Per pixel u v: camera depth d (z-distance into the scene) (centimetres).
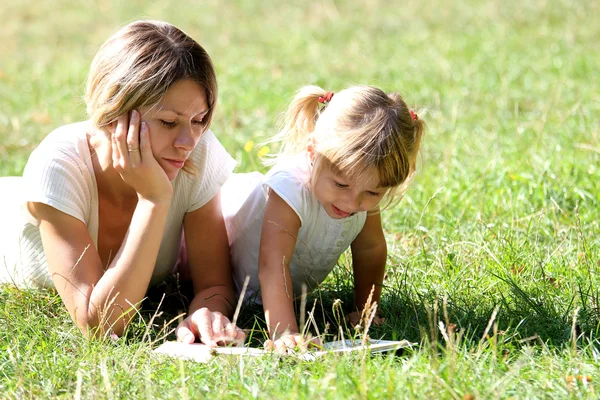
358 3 2681
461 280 729
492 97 1517
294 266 714
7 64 2119
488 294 704
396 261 805
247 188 803
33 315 642
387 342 592
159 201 629
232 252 763
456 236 841
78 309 628
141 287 628
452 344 530
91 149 666
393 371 512
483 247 765
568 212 903
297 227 669
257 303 734
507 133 1257
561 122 1198
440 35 2214
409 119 655
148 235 624
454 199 957
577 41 2022
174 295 758
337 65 1956
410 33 2288
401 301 695
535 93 1535
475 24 2319
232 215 781
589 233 845
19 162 1189
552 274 740
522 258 773
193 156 688
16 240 731
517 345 603
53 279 646
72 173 647
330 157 629
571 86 1537
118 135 616
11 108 1597
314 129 670
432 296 696
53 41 2450
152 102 603
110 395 498
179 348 600
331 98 682
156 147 622
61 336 619
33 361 567
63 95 1669
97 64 620
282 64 1994
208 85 620
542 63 1783
